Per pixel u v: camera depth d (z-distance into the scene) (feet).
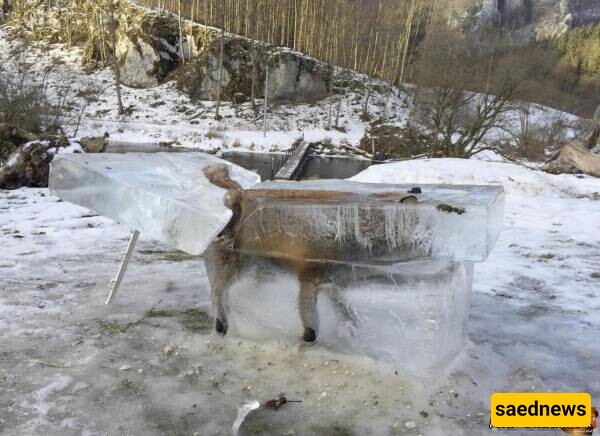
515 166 45.73
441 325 9.41
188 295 14.47
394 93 159.74
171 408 8.96
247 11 160.04
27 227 23.72
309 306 10.32
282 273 10.41
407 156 108.17
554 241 23.86
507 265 19.06
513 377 10.14
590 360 11.11
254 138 126.00
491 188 10.82
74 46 174.09
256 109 143.43
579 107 158.20
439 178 42.68
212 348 11.08
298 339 10.67
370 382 9.68
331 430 8.48
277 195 10.46
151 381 9.79
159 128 128.47
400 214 9.27
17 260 17.94
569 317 13.67
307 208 9.72
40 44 176.14
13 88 84.02
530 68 90.79
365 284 9.77
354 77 160.35
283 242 9.98
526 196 39.88
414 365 9.61
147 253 19.86
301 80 150.41
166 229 9.77
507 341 11.94
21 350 10.84
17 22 188.44
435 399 9.25
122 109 138.82
